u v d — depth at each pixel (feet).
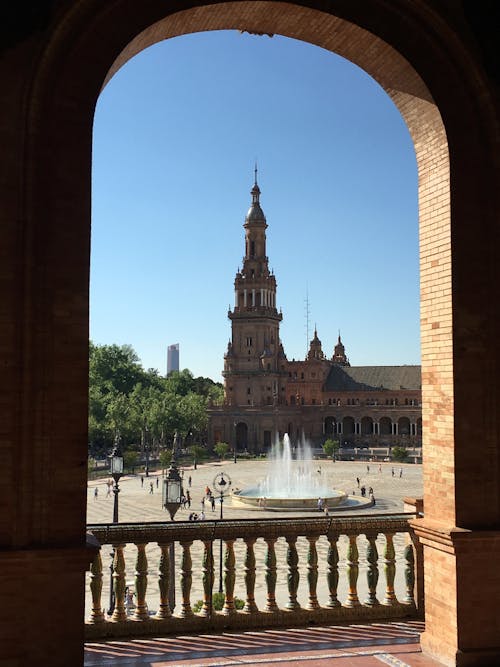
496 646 34.35
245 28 38.86
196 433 594.65
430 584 36.50
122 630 36.01
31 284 31.63
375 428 611.47
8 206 31.71
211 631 36.88
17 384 31.24
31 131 31.96
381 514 40.60
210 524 37.60
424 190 39.34
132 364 629.10
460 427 35.60
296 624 38.14
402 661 33.99
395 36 37.01
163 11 34.58
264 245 603.67
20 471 30.99
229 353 590.96
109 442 477.36
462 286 36.32
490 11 37.42
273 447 561.43
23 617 30.42
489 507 35.58
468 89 37.24
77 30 33.06
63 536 31.45
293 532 38.68
